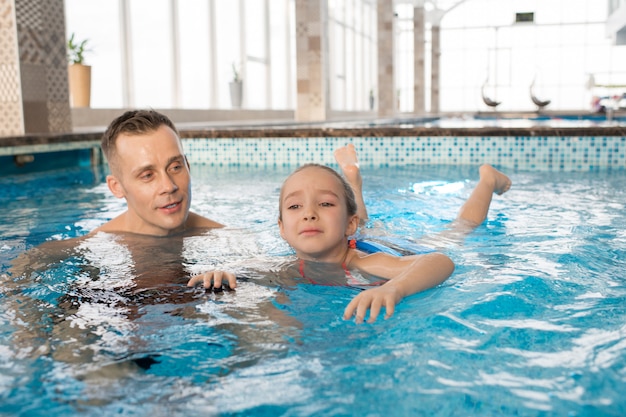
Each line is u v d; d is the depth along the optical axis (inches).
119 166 80.9
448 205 121.5
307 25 468.4
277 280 65.2
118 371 43.8
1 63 224.7
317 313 55.4
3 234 93.7
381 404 38.8
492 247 81.6
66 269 70.1
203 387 41.3
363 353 46.6
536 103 712.4
